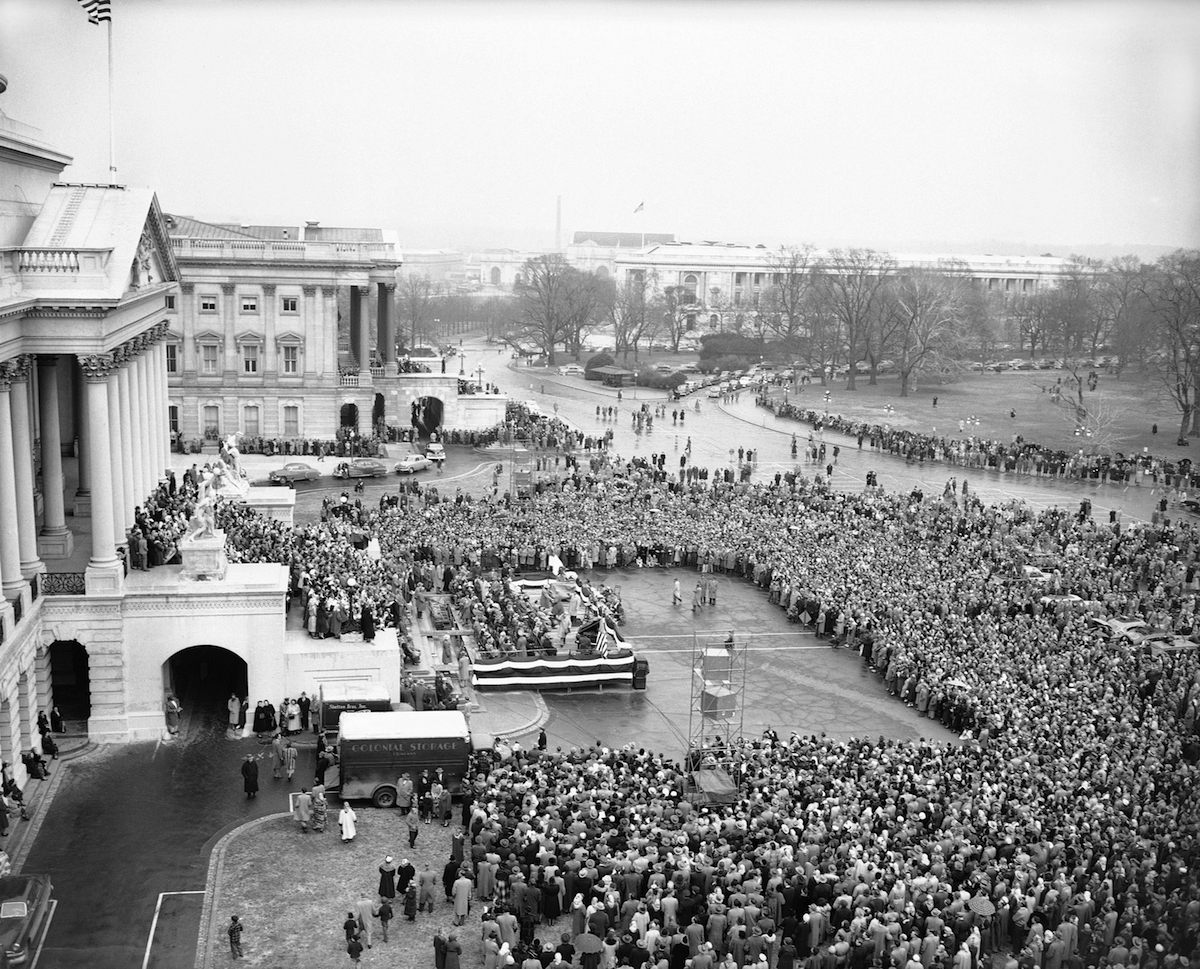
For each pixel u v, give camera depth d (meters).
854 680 84.69
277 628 70.50
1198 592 101.25
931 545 111.25
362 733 61.56
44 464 74.50
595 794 57.09
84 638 68.19
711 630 94.44
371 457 152.00
